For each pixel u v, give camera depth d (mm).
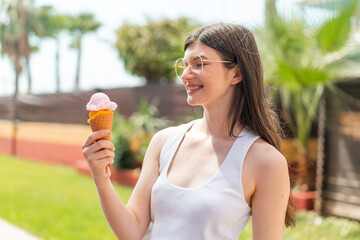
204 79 1505
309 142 6934
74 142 10688
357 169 5465
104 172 1473
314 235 4766
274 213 1416
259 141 1501
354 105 5516
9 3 34281
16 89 35625
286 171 1442
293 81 5660
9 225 5094
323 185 5812
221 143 1527
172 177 1550
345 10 5191
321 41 5531
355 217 5422
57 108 11367
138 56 17609
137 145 8391
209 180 1438
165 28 17156
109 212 1517
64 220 5285
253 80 1542
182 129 1688
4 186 7723
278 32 5680
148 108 8719
